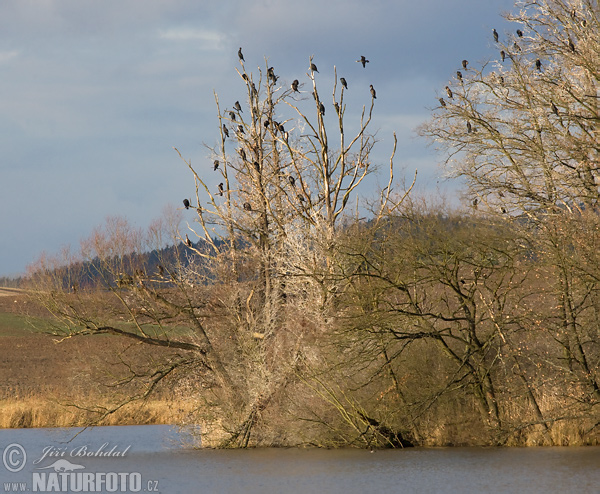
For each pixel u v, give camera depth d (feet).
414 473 63.98
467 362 79.25
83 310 93.97
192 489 60.54
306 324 87.92
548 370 79.36
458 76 88.17
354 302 78.84
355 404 80.53
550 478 59.06
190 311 96.22
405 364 82.53
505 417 79.25
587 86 82.07
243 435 88.94
